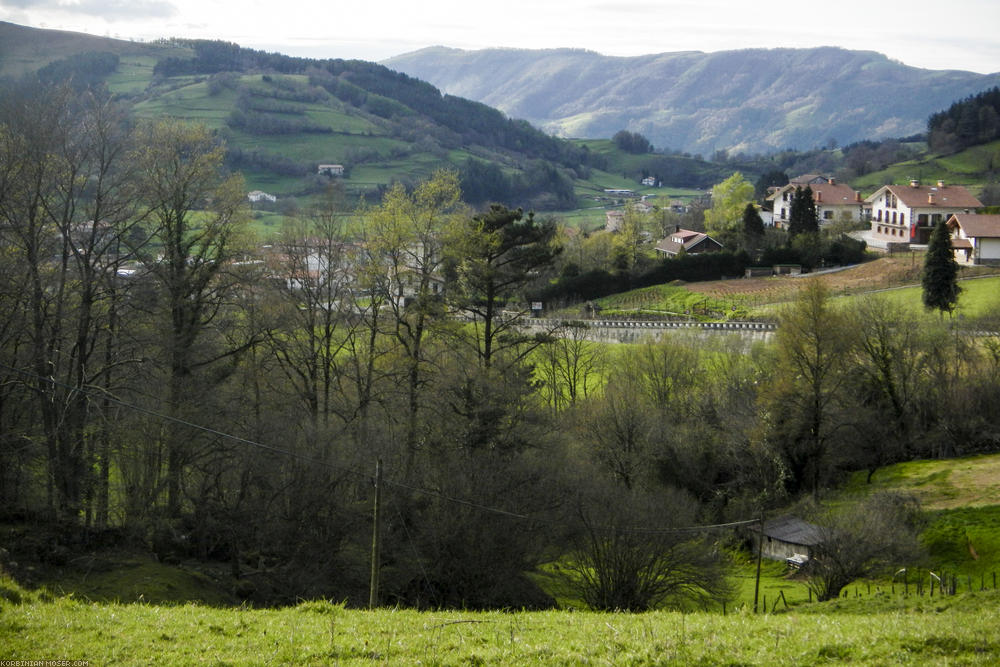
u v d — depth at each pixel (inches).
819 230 5285.4
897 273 4288.9
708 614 957.2
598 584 1459.2
